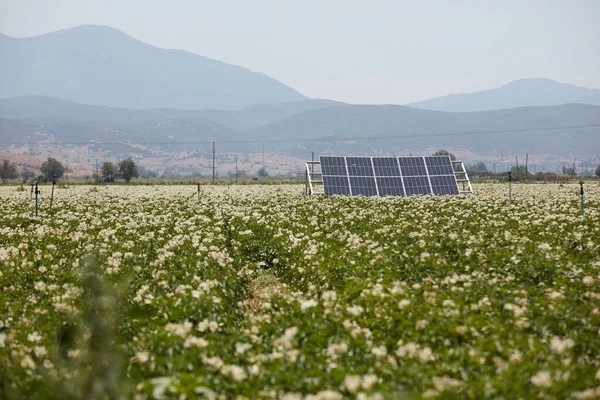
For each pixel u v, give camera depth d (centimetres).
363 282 1595
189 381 922
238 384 961
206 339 1180
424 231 2464
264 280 2103
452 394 859
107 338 1109
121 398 916
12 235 2764
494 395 870
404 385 945
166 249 2200
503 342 1079
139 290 1602
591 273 1677
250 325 1338
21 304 1507
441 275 1730
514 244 2133
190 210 3972
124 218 3388
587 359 1059
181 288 1559
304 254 2192
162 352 1097
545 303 1329
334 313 1281
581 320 1209
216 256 2058
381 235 2516
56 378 989
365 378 922
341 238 2461
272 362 1036
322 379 956
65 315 1359
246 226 3069
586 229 2641
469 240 2227
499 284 1574
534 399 855
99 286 1180
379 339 1162
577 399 852
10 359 1077
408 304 1294
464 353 1041
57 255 2203
